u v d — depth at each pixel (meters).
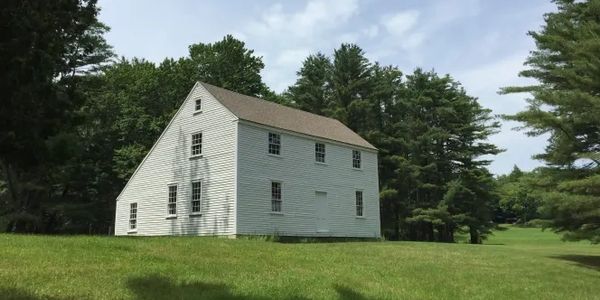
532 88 25.69
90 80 45.28
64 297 9.58
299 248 19.88
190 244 17.53
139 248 15.41
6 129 13.67
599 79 22.23
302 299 11.48
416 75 57.12
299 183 31.61
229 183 28.48
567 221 23.97
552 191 23.62
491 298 14.02
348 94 56.03
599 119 22.05
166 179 32.44
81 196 52.12
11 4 12.98
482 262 20.25
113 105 50.78
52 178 45.22
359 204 35.72
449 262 19.45
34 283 10.27
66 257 12.88
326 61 60.31
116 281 11.07
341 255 18.84
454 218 51.91
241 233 27.78
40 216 46.94
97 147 50.66
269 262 15.70
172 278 11.95
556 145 24.62
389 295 12.91
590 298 15.23
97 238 16.94
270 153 30.30
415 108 55.59
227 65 58.31
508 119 24.75
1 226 42.06
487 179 54.91
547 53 26.19
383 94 55.88
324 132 34.88
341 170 34.72
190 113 31.95
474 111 56.03
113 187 51.91
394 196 52.34
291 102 60.69
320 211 32.59
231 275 13.08
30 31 13.29
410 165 52.50
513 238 70.50
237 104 31.25
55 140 16.47
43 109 14.48
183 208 30.91
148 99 54.41
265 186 29.59
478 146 55.69
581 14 26.08
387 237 54.91
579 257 24.48
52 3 14.70
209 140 30.33
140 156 48.78
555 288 16.42
